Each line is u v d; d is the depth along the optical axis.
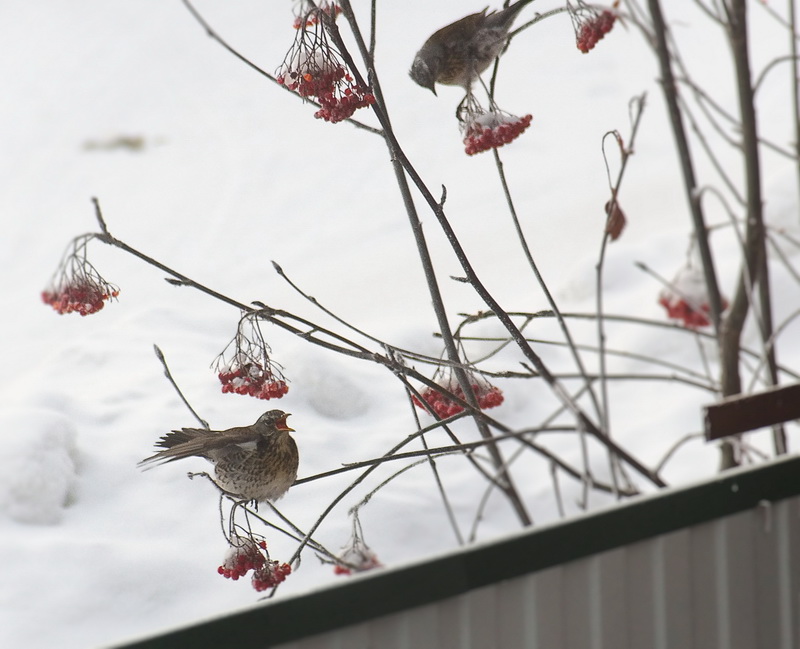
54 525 9.06
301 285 17.48
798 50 8.56
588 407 11.44
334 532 9.07
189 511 9.34
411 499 9.54
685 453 10.57
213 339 12.95
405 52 31.33
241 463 6.84
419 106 27.55
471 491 9.83
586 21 6.87
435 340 12.52
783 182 14.48
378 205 21.98
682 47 29.83
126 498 9.45
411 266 17.72
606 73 28.78
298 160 25.69
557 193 20.75
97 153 27.91
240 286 18.25
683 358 12.22
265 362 6.60
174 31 38.47
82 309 6.37
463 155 24.17
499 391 7.57
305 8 6.78
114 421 10.55
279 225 21.67
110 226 22.64
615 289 13.80
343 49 6.55
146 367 11.80
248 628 4.25
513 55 30.62
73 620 8.02
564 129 25.12
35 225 23.23
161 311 13.48
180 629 4.17
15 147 28.61
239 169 25.62
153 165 26.69
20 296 19.34
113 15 40.41
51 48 37.62
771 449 10.59
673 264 14.00
